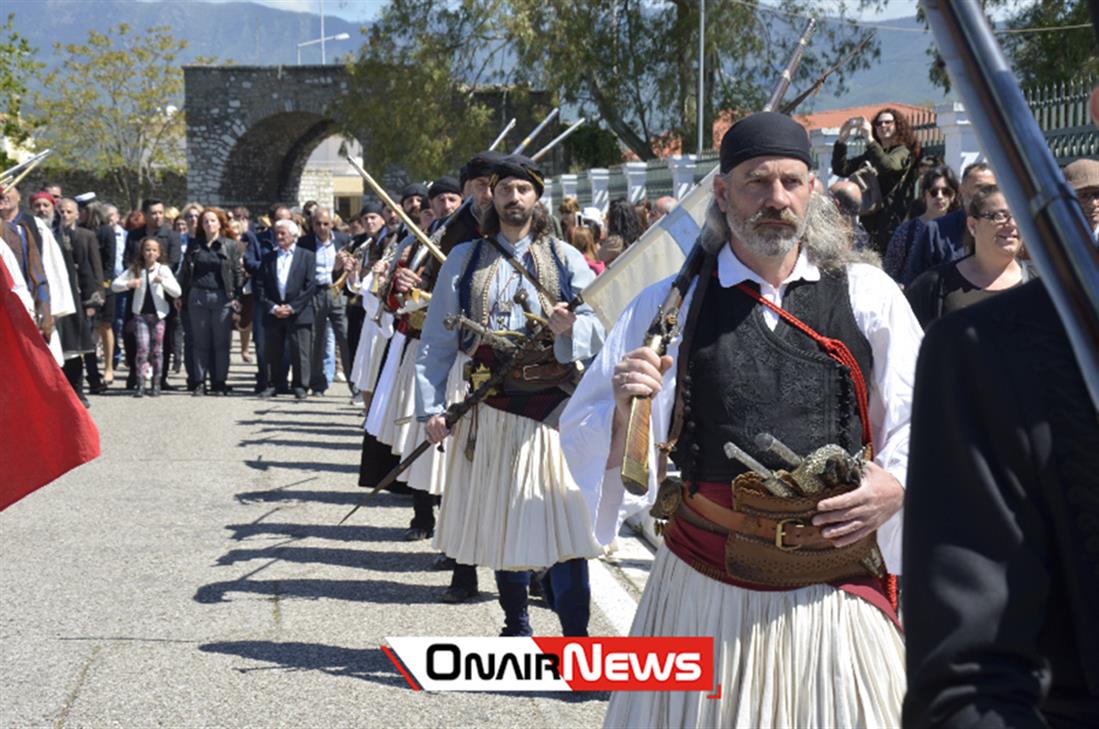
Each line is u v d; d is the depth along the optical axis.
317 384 14.72
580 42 29.20
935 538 1.45
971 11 1.31
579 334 4.93
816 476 2.86
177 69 47.72
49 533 7.45
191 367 14.48
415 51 30.53
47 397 5.06
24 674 5.04
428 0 30.59
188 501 8.39
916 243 6.23
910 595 1.46
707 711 2.91
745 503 2.93
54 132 46.00
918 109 10.31
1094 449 1.42
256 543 7.25
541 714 4.68
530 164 5.15
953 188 6.55
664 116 30.61
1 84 27.83
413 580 6.51
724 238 3.11
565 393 5.01
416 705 4.77
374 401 7.54
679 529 3.06
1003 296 1.51
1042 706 1.47
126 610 5.92
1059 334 1.46
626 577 6.41
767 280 3.06
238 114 44.22
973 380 1.46
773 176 2.95
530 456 4.94
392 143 31.23
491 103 32.03
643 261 4.57
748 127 2.99
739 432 2.97
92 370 14.30
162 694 4.85
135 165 47.69
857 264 3.12
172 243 14.51
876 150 8.41
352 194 66.12
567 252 5.22
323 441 11.05
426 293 7.21
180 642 5.46
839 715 2.83
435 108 30.80
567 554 4.86
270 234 14.87
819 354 2.99
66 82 46.50
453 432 5.21
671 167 15.92
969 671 1.39
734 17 28.16
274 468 9.66
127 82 47.03
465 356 5.45
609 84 29.91
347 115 32.41
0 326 5.01
